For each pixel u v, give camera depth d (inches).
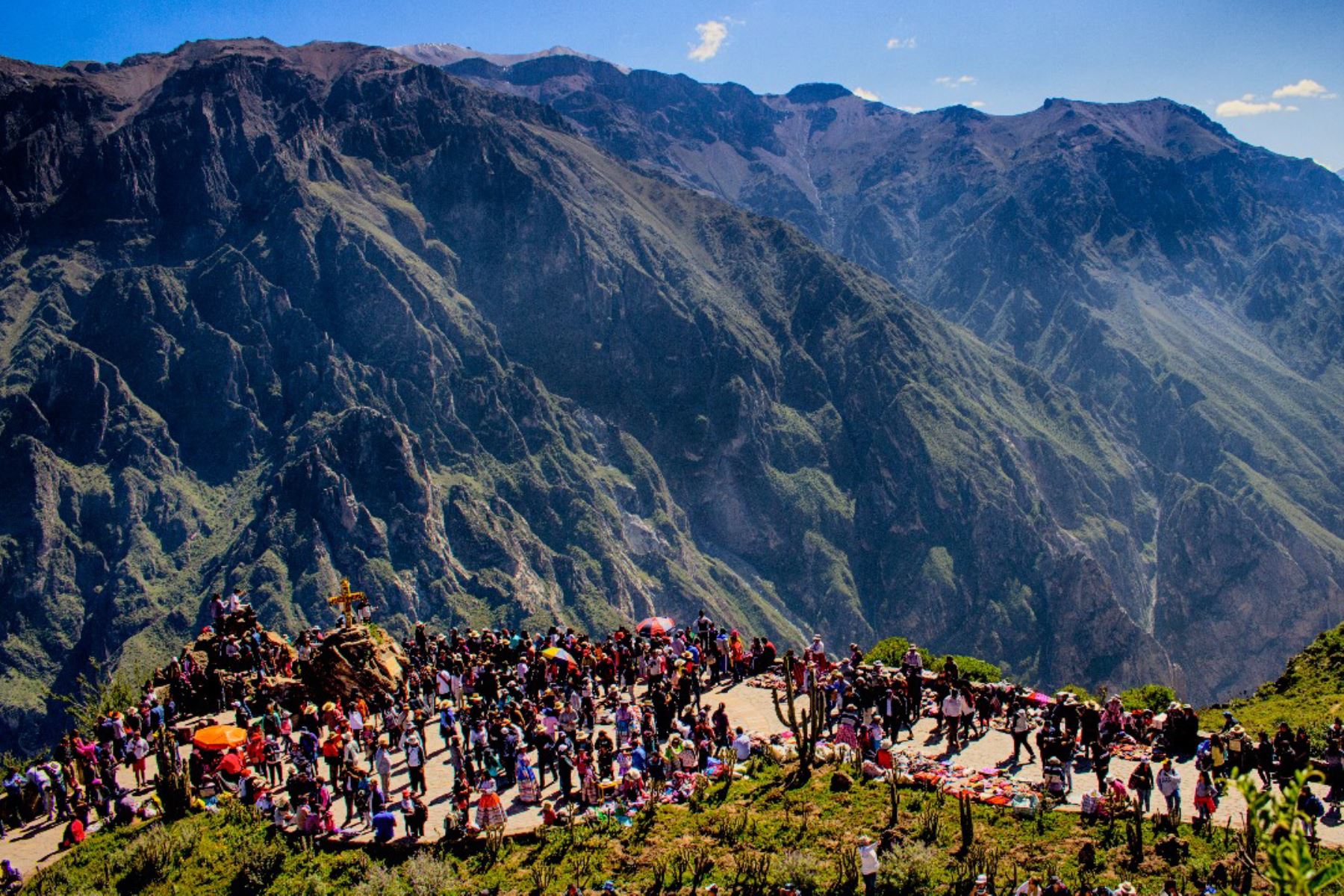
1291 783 738.8
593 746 1904.5
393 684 2314.2
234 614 2539.4
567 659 2177.7
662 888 1526.8
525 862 1609.3
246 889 1603.1
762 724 2111.2
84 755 1883.6
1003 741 1977.1
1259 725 2108.8
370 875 1572.3
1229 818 1536.7
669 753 1867.6
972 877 1477.6
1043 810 1654.8
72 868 1694.1
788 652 1865.2
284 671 2490.2
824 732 2034.9
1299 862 709.9
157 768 2055.9
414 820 1672.0
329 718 2015.3
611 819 1706.4
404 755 2058.3
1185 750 1866.4
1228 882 1407.5
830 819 1670.8
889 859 1517.0
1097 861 1505.9
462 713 2015.3
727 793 1788.9
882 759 1831.9
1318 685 2326.5
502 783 1872.5
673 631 2468.0
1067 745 1770.4
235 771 1872.5
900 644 2591.0
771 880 1507.1
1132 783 1635.1
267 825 1756.9
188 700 2345.0
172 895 1606.8
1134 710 2086.6
